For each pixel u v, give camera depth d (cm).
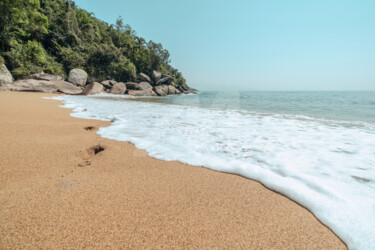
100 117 521
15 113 470
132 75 3272
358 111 834
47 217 118
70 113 557
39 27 2248
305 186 171
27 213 121
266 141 320
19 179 163
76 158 222
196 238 109
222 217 129
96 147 270
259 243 108
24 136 284
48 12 2714
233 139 329
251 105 1159
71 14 3062
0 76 1419
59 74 2014
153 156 242
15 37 1997
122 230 112
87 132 347
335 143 311
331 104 1221
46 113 515
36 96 1097
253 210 138
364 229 118
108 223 117
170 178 185
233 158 241
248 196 157
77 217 120
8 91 1346
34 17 2158
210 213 133
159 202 143
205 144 297
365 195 155
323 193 159
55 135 306
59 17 2775
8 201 132
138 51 4216
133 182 173
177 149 271
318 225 125
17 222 112
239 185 175
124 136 331
